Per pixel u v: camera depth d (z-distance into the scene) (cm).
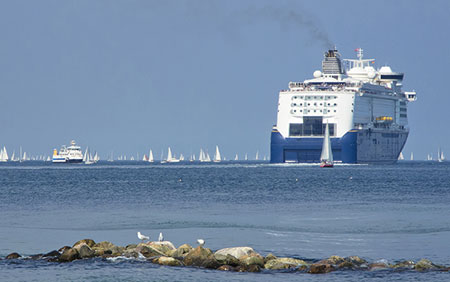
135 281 13775
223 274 14312
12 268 14838
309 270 14500
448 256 16425
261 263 15100
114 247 16512
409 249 17362
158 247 16388
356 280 13725
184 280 13825
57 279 13938
